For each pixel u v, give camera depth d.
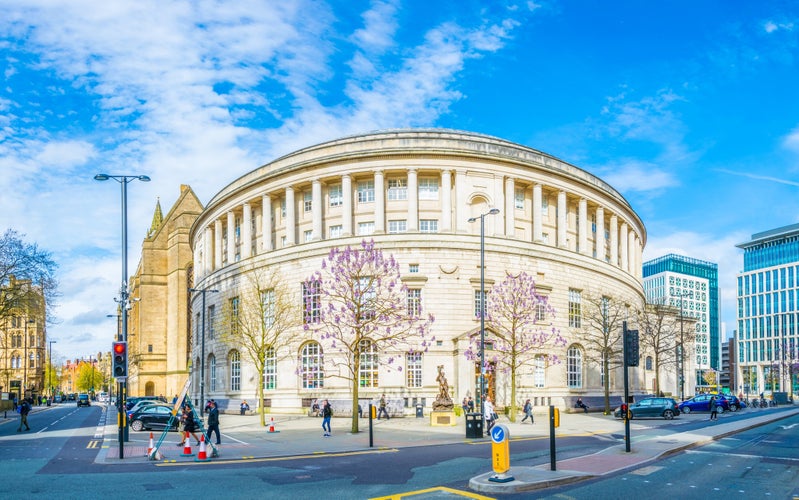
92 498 15.92
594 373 62.28
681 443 27.25
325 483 17.98
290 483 18.03
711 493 16.23
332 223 59.00
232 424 44.94
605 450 24.53
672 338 81.75
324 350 54.81
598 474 18.67
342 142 59.38
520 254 57.41
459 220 56.34
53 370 172.00
